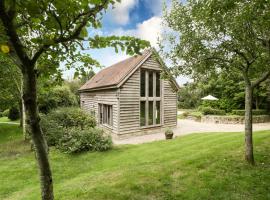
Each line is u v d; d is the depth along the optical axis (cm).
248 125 729
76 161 1027
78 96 3002
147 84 1778
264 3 455
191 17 702
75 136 1219
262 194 543
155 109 1845
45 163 319
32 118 296
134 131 1683
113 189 587
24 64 265
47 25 250
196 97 4034
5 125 2366
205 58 714
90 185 631
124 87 1622
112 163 927
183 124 2345
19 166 982
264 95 2289
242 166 701
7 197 699
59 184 755
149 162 842
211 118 2472
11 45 247
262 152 823
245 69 720
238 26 614
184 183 609
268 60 688
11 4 214
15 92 1725
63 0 224
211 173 661
